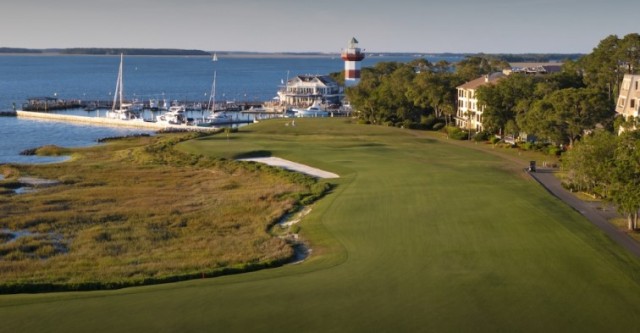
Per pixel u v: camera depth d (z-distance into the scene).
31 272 50.47
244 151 115.25
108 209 75.44
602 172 65.62
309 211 71.88
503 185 79.06
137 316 37.16
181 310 38.12
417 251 51.84
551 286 42.12
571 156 73.94
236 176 98.12
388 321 36.31
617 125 90.25
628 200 56.03
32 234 64.44
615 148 70.62
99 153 126.44
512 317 36.84
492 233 56.28
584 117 104.88
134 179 96.38
